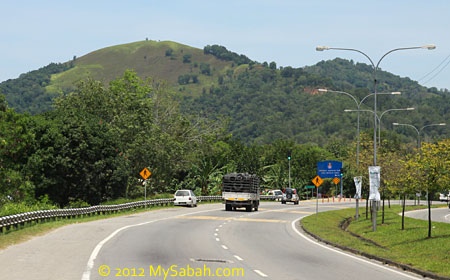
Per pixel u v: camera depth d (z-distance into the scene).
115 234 25.03
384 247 24.23
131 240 22.48
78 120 51.59
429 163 24.50
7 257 16.47
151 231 27.20
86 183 51.34
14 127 45.28
